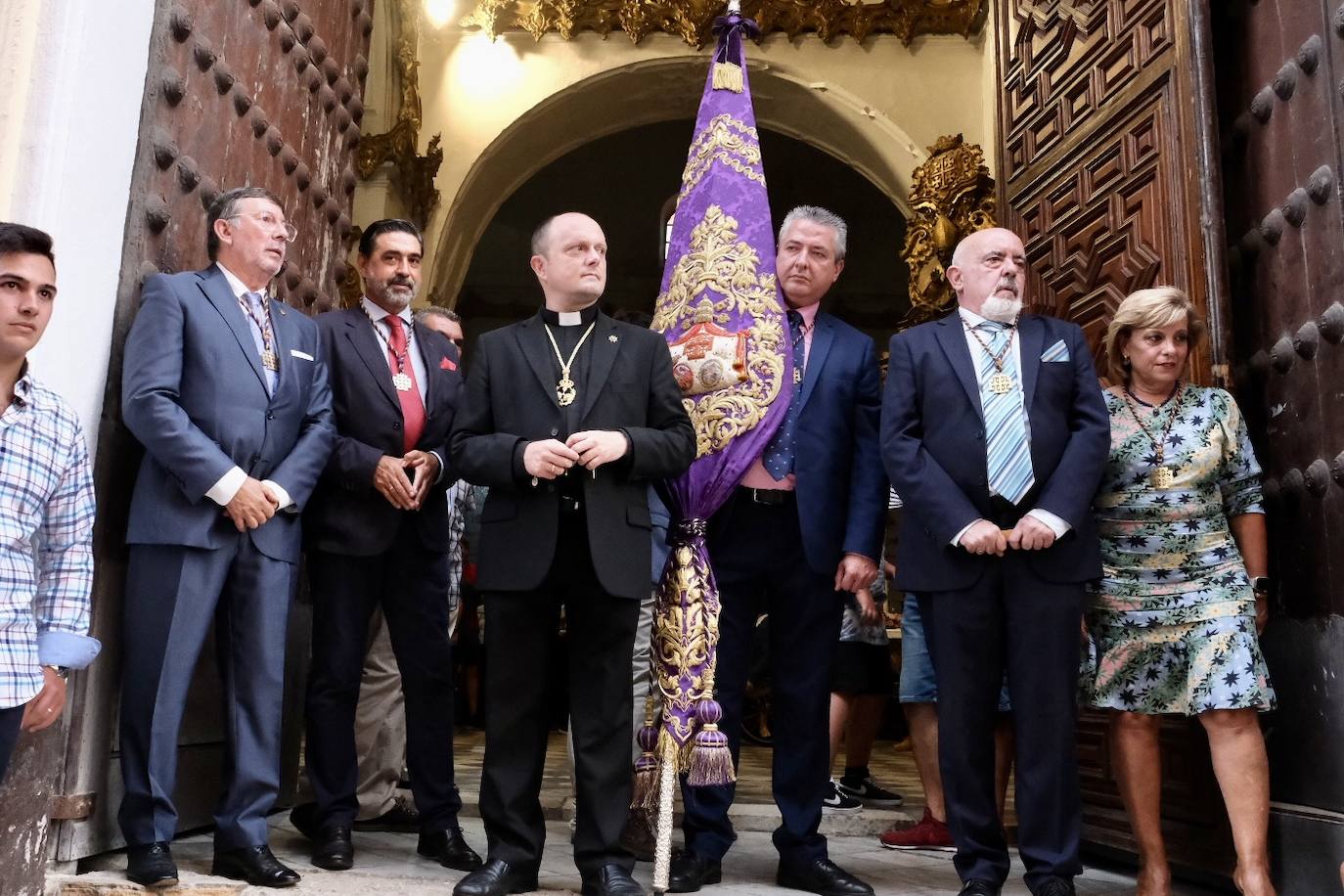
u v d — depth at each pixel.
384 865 3.62
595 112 10.06
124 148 3.38
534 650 3.15
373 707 4.50
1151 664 3.45
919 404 3.49
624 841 3.99
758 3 9.34
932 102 9.27
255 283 3.55
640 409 3.27
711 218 3.71
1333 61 3.48
